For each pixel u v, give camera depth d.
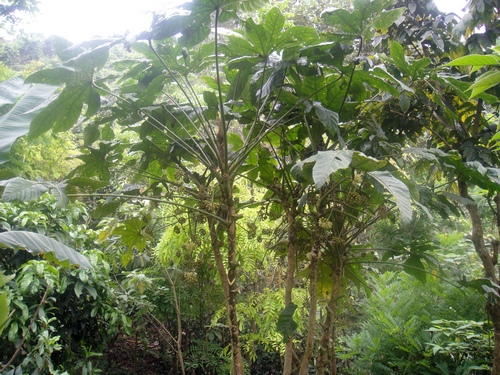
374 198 2.17
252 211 3.21
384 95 2.45
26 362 2.37
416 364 2.75
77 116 2.06
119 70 2.39
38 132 2.00
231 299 1.95
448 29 2.91
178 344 3.12
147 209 2.43
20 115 1.86
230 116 2.18
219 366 3.37
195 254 2.98
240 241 3.13
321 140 2.28
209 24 1.90
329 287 2.52
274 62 2.05
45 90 1.95
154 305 3.27
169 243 3.06
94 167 2.36
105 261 3.04
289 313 1.99
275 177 2.38
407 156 3.58
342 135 2.21
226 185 1.92
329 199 2.05
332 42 1.91
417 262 2.37
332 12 1.94
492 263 2.49
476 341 2.71
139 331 3.68
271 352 3.60
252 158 2.58
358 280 2.54
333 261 2.29
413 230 3.35
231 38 2.00
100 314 3.13
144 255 3.49
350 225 2.36
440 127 2.93
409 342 2.83
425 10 2.90
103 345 3.31
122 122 2.28
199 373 3.60
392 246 2.39
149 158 2.40
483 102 2.76
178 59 2.29
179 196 2.05
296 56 2.00
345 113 2.26
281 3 4.13
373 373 2.87
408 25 2.95
